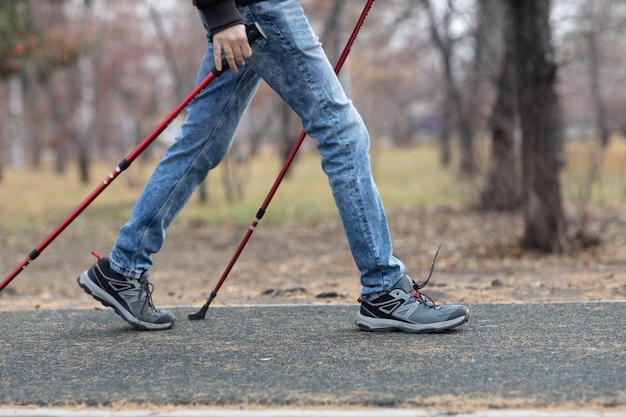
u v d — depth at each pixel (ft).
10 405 9.34
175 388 9.73
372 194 12.37
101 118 139.85
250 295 20.13
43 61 60.13
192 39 89.81
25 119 180.55
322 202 70.49
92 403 9.30
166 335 12.87
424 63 122.31
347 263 35.09
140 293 13.15
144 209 12.84
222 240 47.21
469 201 59.16
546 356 10.86
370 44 69.15
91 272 13.10
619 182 50.96
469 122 59.52
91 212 66.54
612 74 90.89
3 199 91.30
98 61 127.95
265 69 12.05
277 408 8.92
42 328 13.80
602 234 37.70
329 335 12.59
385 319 12.63
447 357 10.91
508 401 8.89
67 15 108.88
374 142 118.21
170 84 128.77
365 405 8.91
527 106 33.99
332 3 81.46
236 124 12.94
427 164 129.39
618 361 10.50
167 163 12.87
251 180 101.76
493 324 13.16
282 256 39.68
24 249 45.60
